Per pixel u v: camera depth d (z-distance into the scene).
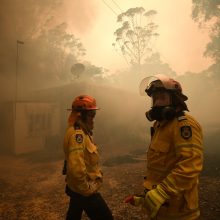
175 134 1.76
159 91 1.88
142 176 7.38
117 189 6.25
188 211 1.78
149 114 1.93
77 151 2.59
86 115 2.84
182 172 1.65
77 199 2.77
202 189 5.94
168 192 1.67
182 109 1.89
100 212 2.80
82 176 2.57
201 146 1.75
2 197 6.00
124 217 4.54
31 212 5.03
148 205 1.73
